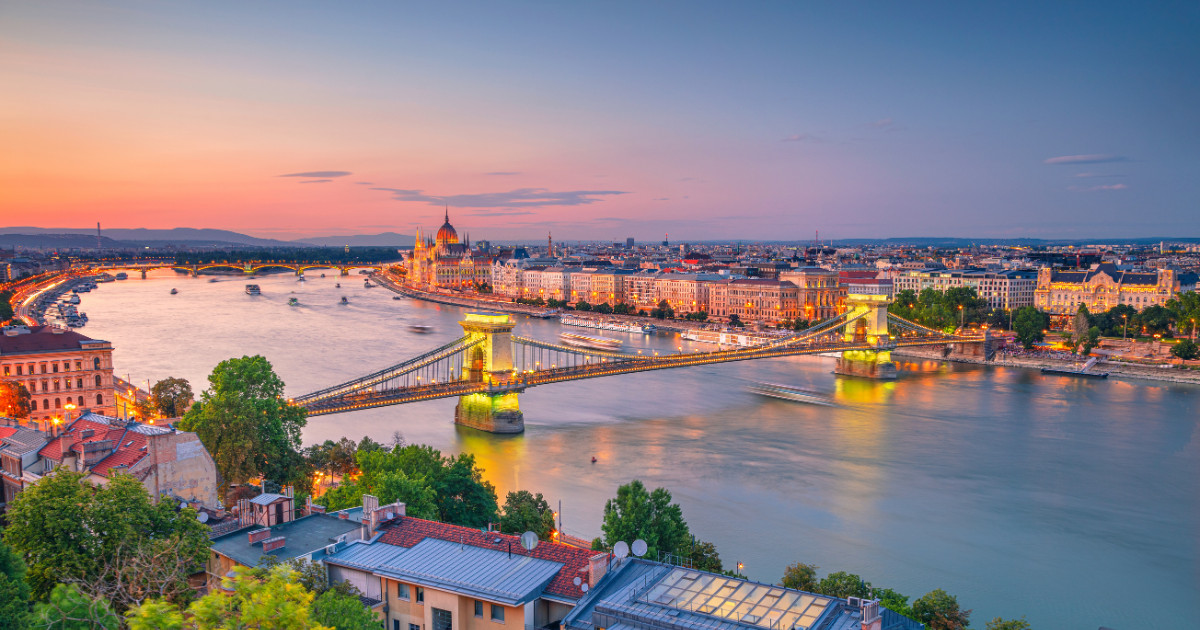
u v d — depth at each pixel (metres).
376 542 76.62
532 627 65.44
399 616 70.19
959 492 168.62
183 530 78.31
